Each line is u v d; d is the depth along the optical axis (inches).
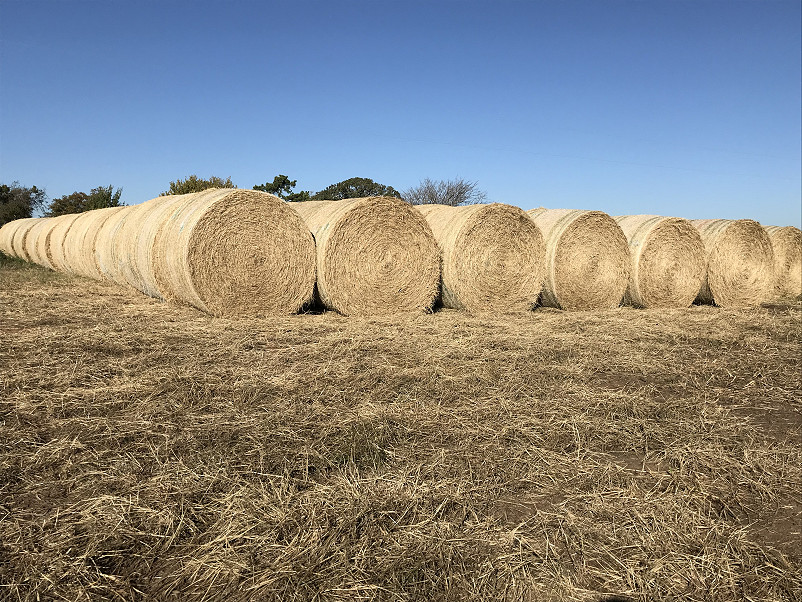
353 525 110.3
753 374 228.7
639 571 101.0
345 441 148.5
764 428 171.5
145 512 113.1
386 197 352.8
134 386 186.7
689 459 145.9
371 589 93.4
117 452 138.9
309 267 348.2
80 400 173.3
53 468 131.0
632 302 441.7
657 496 126.8
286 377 201.9
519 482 131.6
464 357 238.1
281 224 337.7
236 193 322.3
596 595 95.0
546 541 108.3
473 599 92.5
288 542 105.0
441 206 419.5
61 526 108.3
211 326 293.6
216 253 319.0
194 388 186.7
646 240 427.8
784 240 560.7
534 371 220.2
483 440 153.3
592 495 126.1
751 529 116.4
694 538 111.0
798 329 340.5
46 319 306.8
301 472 131.7
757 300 498.3
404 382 201.6
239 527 108.4
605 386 207.0
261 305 336.5
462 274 372.2
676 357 253.8
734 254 477.7
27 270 666.2
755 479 136.8
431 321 334.6
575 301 409.1
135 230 394.0
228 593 92.6
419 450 146.1
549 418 171.2
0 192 1724.9
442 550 104.0
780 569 102.3
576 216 403.9
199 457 136.7
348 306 349.1
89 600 89.8
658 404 187.8
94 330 275.1
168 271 339.3
